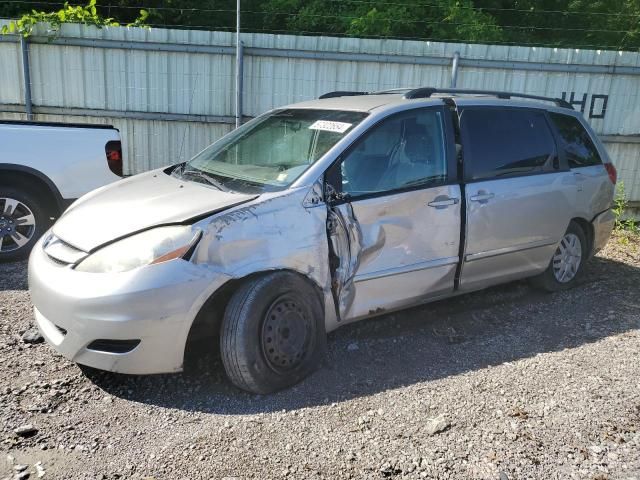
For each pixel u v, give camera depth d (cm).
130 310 339
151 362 350
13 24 832
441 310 518
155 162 891
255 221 369
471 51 863
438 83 873
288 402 364
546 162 526
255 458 311
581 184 550
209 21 1290
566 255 564
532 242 513
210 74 864
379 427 339
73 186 621
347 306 411
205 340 436
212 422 343
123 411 353
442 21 1252
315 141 431
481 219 469
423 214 437
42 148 605
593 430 339
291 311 377
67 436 328
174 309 344
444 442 326
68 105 866
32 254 408
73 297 348
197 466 304
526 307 529
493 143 490
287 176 406
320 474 299
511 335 470
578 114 582
